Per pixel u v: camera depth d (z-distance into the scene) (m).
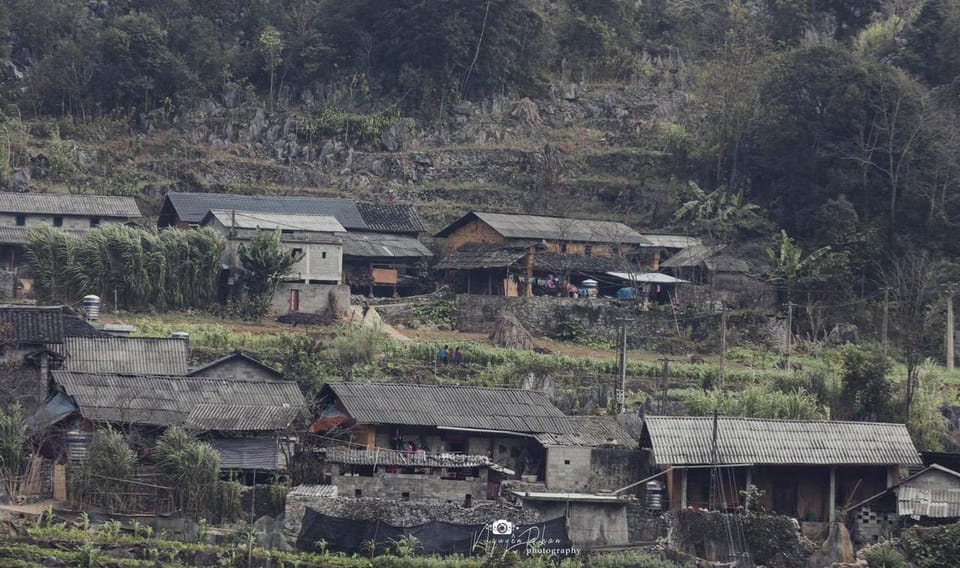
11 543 179.38
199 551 184.00
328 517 192.88
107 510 192.25
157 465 197.12
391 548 192.12
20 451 199.62
